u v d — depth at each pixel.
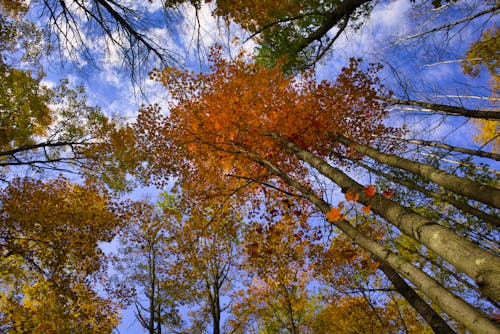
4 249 8.23
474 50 7.55
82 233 9.60
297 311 13.54
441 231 2.59
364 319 10.95
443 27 6.66
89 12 3.38
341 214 4.32
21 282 9.28
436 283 2.49
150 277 13.09
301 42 9.44
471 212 4.72
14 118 8.11
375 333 10.70
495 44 7.21
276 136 8.30
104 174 9.31
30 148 7.80
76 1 3.29
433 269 7.69
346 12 8.04
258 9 7.53
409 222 3.06
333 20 8.40
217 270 11.19
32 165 7.85
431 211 6.70
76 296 9.56
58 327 9.15
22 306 9.20
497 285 1.86
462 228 5.97
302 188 5.19
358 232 3.92
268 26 8.34
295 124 10.66
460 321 2.06
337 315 11.62
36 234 8.85
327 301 11.62
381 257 3.29
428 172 4.56
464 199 6.25
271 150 10.28
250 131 10.09
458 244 2.32
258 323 14.25
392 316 10.73
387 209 3.57
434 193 5.23
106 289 11.79
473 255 2.13
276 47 9.89
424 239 2.75
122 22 3.43
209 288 11.38
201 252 11.69
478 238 5.67
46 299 9.32
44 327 8.98
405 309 10.65
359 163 7.65
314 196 4.87
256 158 6.75
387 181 6.78
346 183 4.58
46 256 9.04
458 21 6.38
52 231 9.03
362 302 10.88
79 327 9.63
